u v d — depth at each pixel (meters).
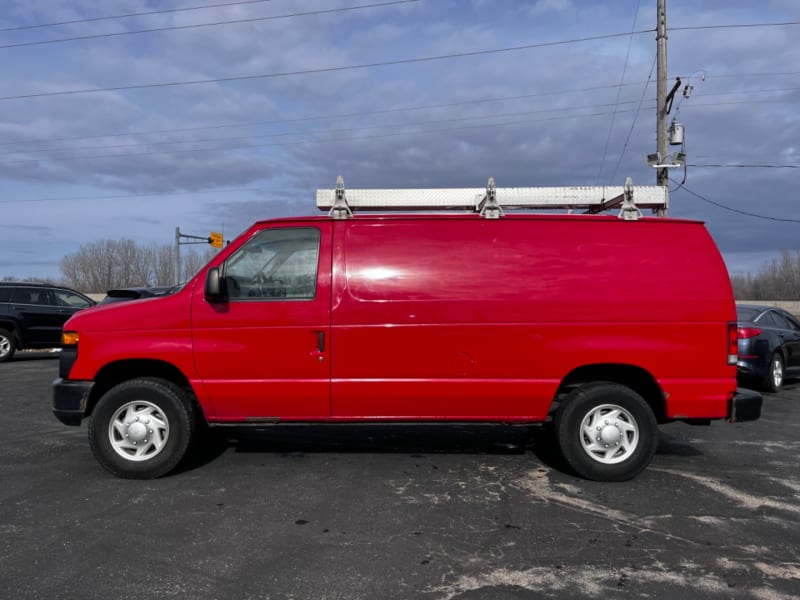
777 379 9.71
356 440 6.34
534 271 4.91
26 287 13.98
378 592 3.15
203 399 4.92
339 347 4.86
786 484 4.95
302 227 4.99
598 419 4.95
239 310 4.89
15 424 7.17
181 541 3.76
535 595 3.12
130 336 4.91
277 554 3.58
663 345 4.86
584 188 5.41
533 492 4.70
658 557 3.56
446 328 4.87
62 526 4.00
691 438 6.59
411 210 5.39
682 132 18.19
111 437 4.95
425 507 4.36
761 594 3.14
